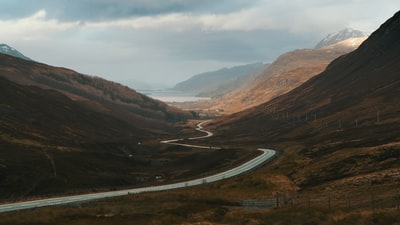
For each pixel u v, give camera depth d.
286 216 45.19
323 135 187.50
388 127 155.12
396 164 74.50
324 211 45.97
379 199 53.12
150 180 149.25
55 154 162.38
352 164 82.62
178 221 44.62
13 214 56.03
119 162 182.25
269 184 84.56
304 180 83.94
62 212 54.41
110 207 60.22
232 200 69.69
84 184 133.12
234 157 159.00
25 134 187.50
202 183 103.88
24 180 125.56
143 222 44.50
